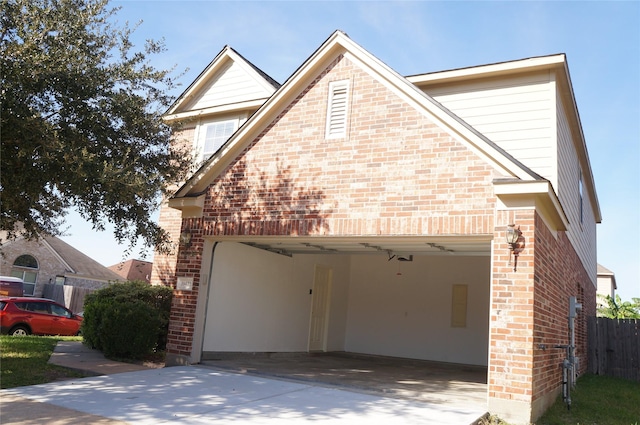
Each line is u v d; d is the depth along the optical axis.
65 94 8.21
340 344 17.28
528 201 7.96
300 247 12.77
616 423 8.70
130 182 8.48
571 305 10.27
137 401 7.07
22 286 23.28
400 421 6.73
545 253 8.77
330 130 10.04
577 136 13.45
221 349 11.42
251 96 15.49
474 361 15.75
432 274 16.89
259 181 10.56
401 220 8.91
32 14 7.82
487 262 16.20
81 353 11.66
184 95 16.20
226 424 6.12
